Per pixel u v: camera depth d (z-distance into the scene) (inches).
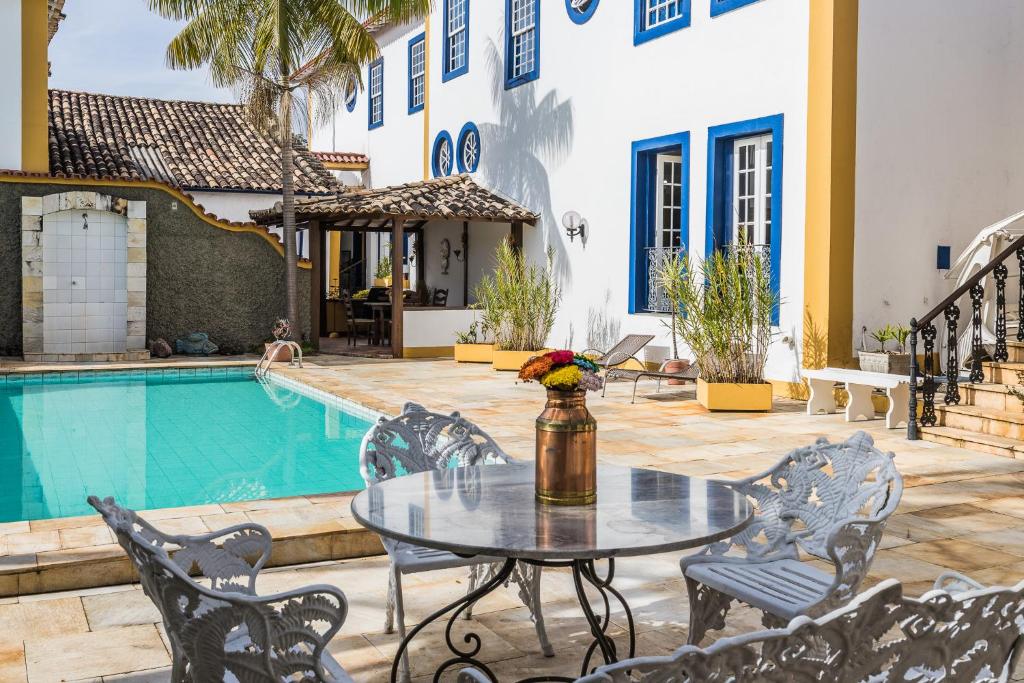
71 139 792.3
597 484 144.5
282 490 298.8
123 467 330.6
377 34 923.4
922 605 85.4
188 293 653.3
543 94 639.1
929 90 442.3
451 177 732.0
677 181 554.9
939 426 341.4
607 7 568.7
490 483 144.6
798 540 145.3
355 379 524.7
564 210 619.2
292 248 644.7
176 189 641.0
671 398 456.8
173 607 97.0
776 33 446.0
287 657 99.7
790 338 445.7
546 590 183.6
